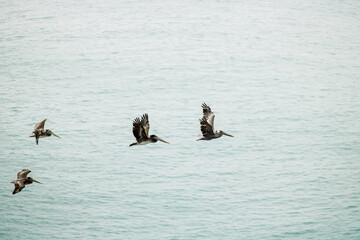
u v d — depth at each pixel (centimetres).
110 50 11056
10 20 12862
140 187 6016
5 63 10231
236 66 10438
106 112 8231
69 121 7894
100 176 6300
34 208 5553
